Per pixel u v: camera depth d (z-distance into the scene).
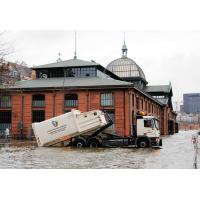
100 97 48.75
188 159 23.72
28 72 68.50
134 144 34.19
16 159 24.19
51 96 50.31
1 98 51.91
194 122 152.00
